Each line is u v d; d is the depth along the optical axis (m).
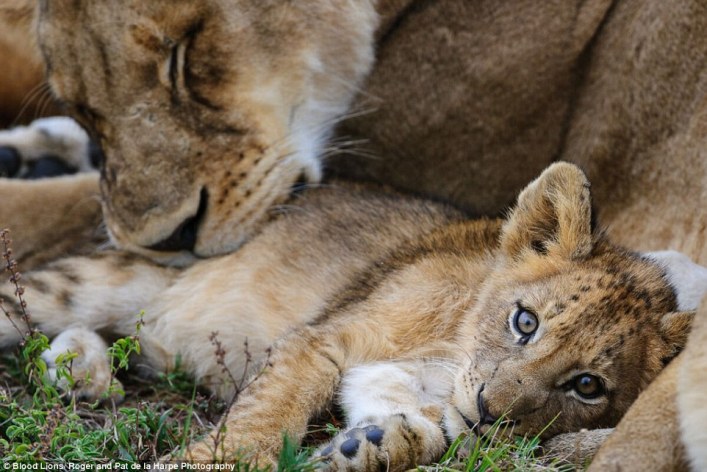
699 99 10.42
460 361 9.24
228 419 8.90
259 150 10.48
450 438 8.59
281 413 9.03
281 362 9.41
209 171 10.27
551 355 8.53
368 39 11.28
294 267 10.66
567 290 8.99
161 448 9.05
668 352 8.69
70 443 8.73
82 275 11.11
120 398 10.12
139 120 10.27
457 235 10.59
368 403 9.17
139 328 9.52
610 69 11.01
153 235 10.21
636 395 8.65
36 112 13.46
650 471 7.05
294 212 10.95
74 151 13.57
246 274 10.70
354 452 8.20
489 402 8.45
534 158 11.66
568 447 8.27
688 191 10.39
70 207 11.84
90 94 10.43
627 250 9.90
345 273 10.55
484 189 11.88
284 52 10.66
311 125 11.05
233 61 10.38
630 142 10.84
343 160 11.93
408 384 9.37
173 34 10.18
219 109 10.35
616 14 11.08
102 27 10.27
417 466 8.27
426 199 11.54
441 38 11.43
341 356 9.51
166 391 10.46
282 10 10.57
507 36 11.33
